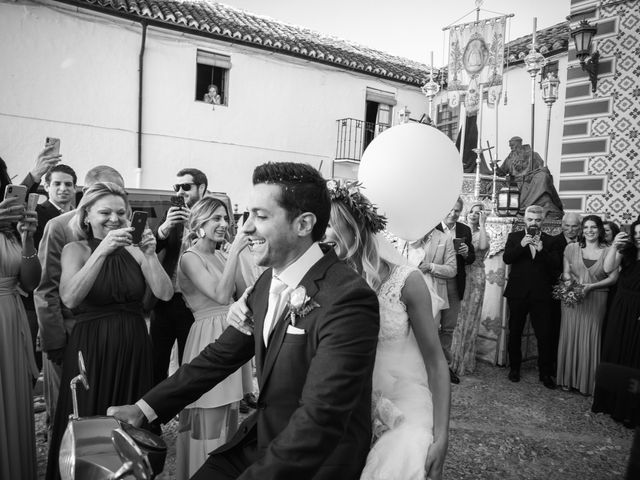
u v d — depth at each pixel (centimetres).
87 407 244
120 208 268
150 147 1168
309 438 124
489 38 888
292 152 1373
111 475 109
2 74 989
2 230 245
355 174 1492
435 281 485
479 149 769
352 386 130
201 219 302
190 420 265
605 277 515
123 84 1120
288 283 151
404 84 1572
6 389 231
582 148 847
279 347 148
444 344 507
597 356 505
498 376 570
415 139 224
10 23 989
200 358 175
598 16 822
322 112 1420
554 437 401
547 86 748
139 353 261
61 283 252
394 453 163
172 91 1184
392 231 237
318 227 153
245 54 1282
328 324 138
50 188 434
